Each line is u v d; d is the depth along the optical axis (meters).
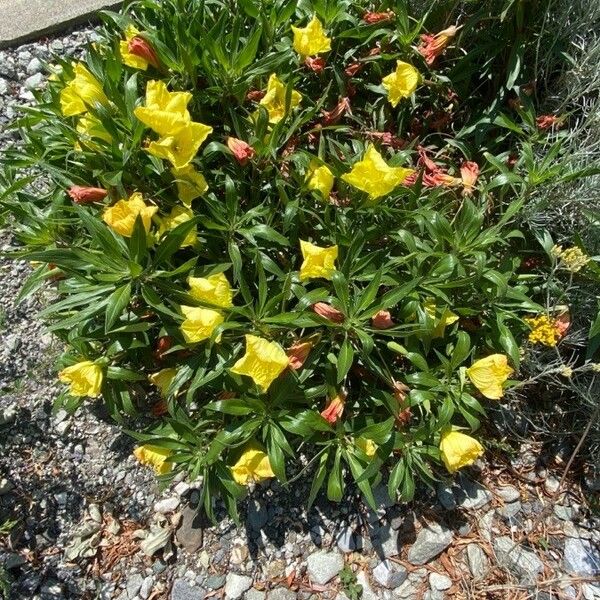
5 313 0.91
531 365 0.76
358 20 0.75
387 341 0.69
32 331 0.91
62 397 0.75
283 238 0.64
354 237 0.62
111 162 0.63
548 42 0.75
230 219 0.65
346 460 0.72
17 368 0.89
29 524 0.80
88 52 0.67
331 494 0.66
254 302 0.71
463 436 0.64
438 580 0.75
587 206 0.71
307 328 0.67
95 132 0.63
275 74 0.69
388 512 0.78
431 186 0.71
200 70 0.68
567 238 0.73
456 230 0.65
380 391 0.65
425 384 0.64
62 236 0.72
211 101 0.68
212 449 0.63
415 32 0.70
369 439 0.65
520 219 0.72
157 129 0.57
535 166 0.65
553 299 0.74
